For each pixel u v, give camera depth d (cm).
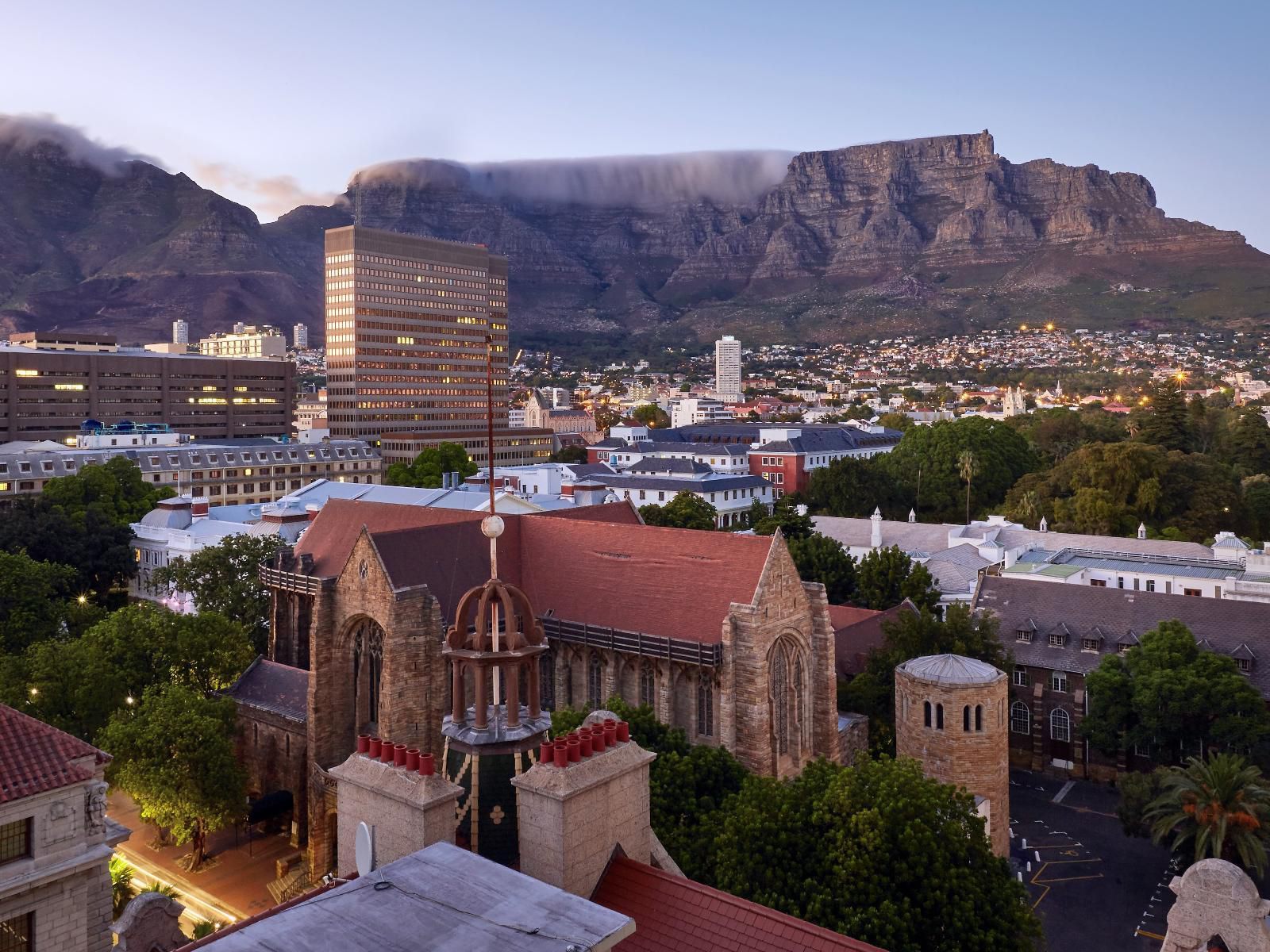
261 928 1891
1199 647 8888
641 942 2452
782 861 4616
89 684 7750
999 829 6856
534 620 2852
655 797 5375
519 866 2603
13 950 4038
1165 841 7594
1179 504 18100
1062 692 9462
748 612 6756
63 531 14538
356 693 7656
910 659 7512
